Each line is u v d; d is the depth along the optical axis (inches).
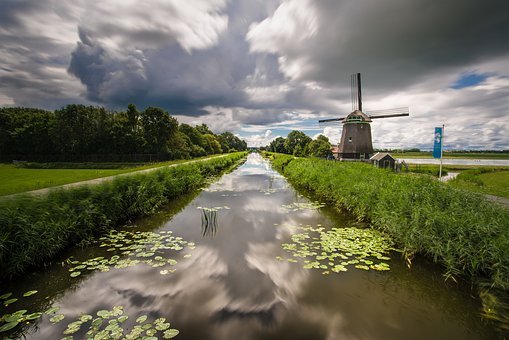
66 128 1455.5
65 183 445.1
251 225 296.4
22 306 142.8
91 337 115.7
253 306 144.7
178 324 128.7
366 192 312.7
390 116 1353.3
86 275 177.3
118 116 1641.2
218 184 645.3
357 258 203.2
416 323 132.2
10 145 1574.8
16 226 181.9
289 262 199.2
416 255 205.6
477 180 571.8
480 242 173.3
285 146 2687.0
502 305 142.0
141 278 173.9
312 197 467.8
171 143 1678.2
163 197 396.8
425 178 364.5
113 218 282.0
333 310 141.9
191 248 227.5
